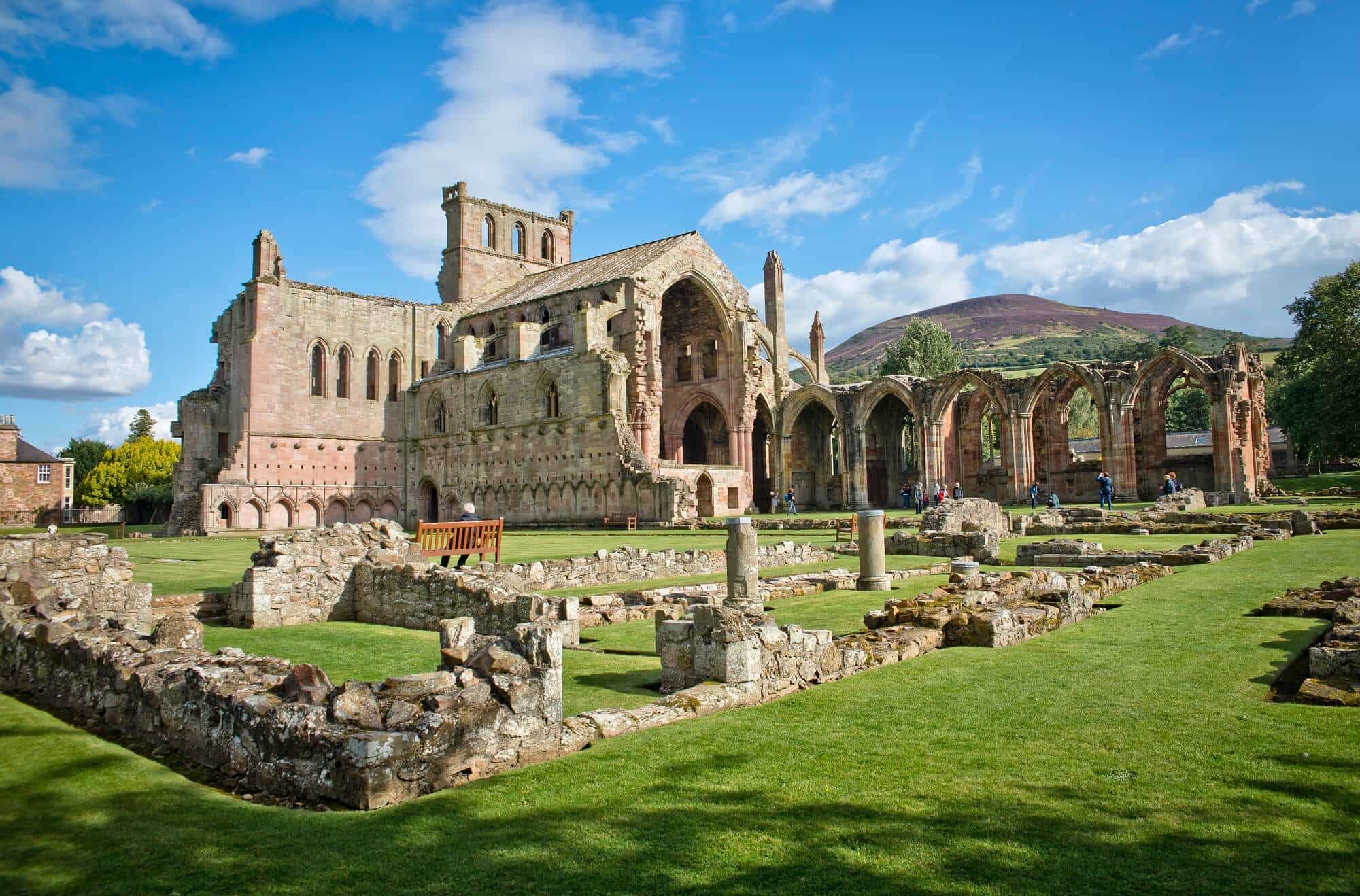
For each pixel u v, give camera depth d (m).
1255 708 8.91
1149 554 25.05
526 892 5.32
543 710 7.98
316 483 72.88
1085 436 147.50
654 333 68.44
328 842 6.08
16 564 15.95
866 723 8.81
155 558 33.34
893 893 5.21
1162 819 6.17
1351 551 25.11
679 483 57.25
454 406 75.31
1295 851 5.62
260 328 70.12
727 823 6.32
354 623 18.20
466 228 86.19
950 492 67.06
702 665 10.05
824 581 21.30
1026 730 8.38
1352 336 69.19
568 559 23.55
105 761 8.14
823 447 83.19
